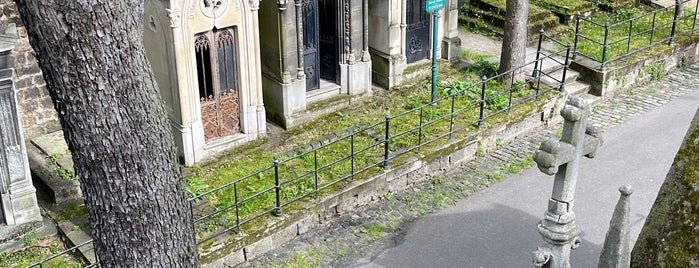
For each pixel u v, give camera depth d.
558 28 18.39
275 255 11.24
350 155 12.21
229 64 12.95
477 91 15.13
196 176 12.55
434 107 14.65
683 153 6.52
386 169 12.45
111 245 6.00
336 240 11.57
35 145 13.07
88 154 5.54
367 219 12.05
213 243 10.70
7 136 10.62
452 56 16.53
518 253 11.24
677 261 6.32
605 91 15.74
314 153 12.30
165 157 5.87
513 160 13.67
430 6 13.91
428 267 10.97
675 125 14.81
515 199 12.53
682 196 6.40
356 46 14.63
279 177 12.49
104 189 5.70
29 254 10.87
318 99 14.62
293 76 13.88
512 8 14.76
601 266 7.73
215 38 12.59
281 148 13.53
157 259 6.09
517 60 15.10
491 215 12.12
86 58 5.16
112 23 5.18
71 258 10.83
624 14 19.33
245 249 11.01
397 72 15.48
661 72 16.81
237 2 12.48
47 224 11.37
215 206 11.63
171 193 6.00
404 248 11.39
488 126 13.77
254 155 13.24
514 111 14.24
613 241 7.57
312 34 14.26
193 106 12.59
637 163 13.48
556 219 8.34
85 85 5.25
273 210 11.41
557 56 16.66
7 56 10.17
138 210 5.83
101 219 5.88
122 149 5.56
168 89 12.58
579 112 7.78
